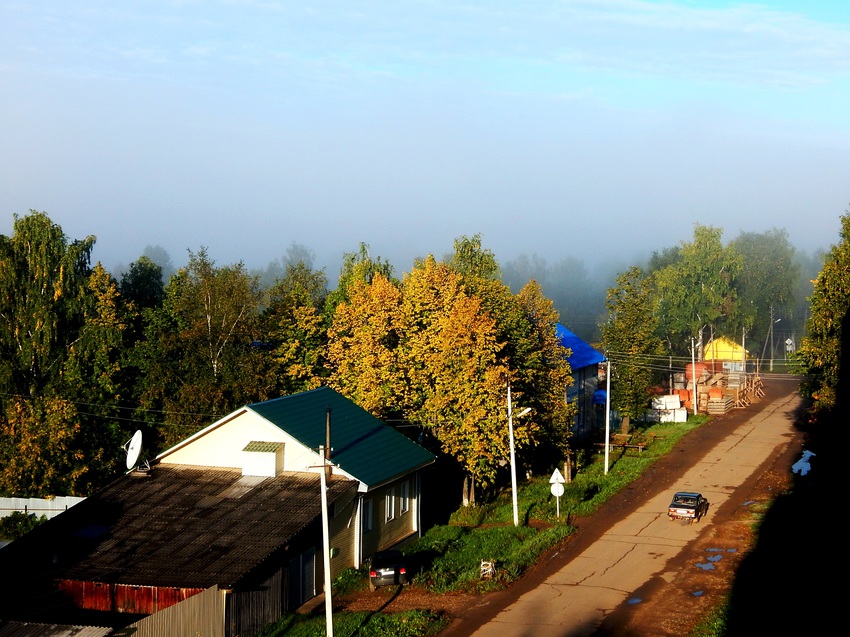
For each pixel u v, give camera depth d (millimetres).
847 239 44969
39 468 44125
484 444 43594
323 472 25797
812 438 51281
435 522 43719
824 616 26078
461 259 79750
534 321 52188
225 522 29359
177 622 23125
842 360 41438
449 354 44438
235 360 49594
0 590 26609
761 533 38500
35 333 50531
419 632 26438
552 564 34906
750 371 118438
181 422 47625
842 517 38656
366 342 48938
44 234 52312
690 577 32375
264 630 26641
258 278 57781
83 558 27312
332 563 32062
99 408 49594
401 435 40250
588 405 72500
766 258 128500
